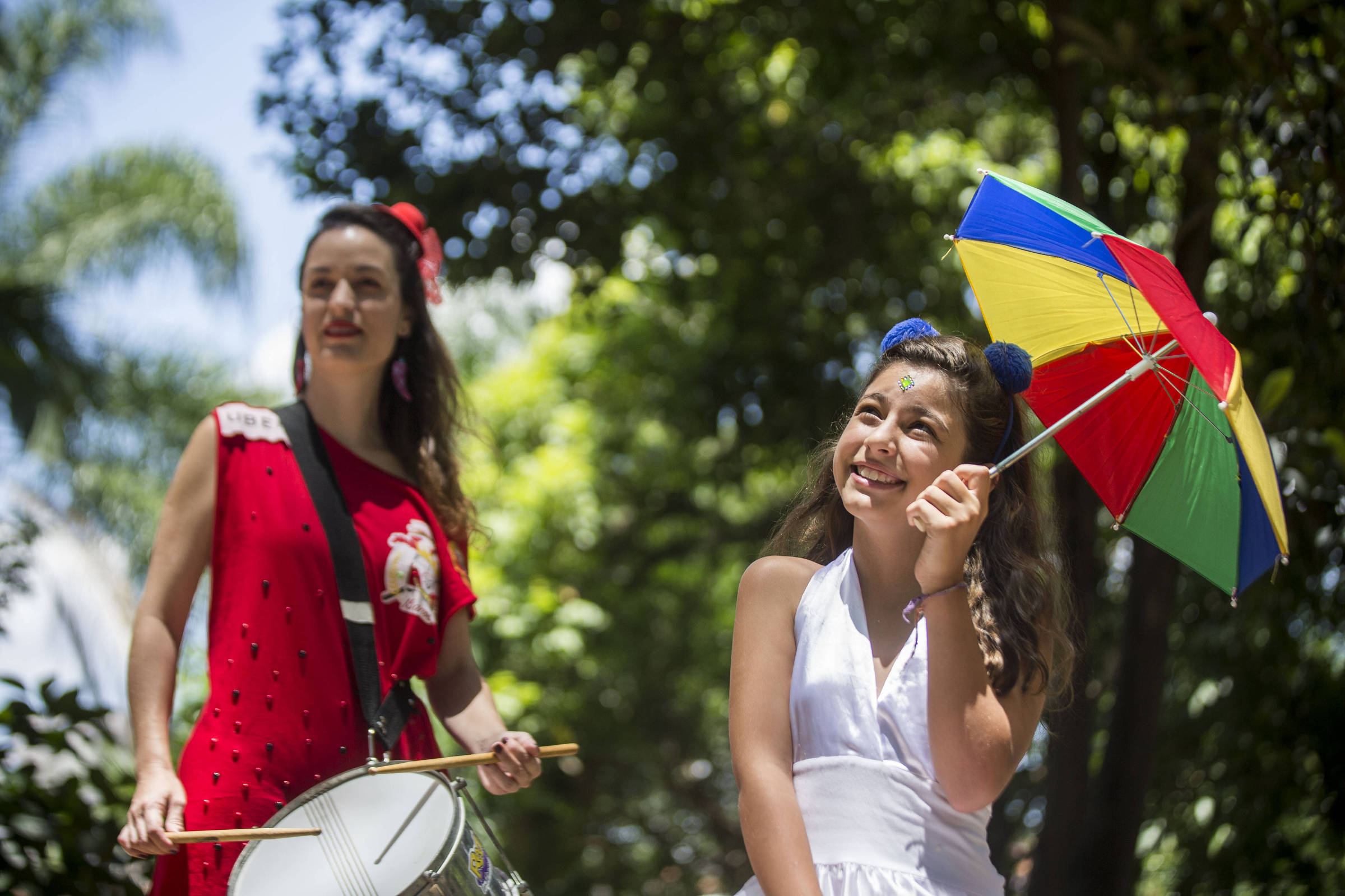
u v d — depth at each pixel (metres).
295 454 3.48
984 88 10.09
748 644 2.92
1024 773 8.96
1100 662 9.11
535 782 15.45
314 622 3.31
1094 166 8.25
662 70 10.43
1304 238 5.79
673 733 17.67
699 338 14.27
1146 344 2.99
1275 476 2.54
